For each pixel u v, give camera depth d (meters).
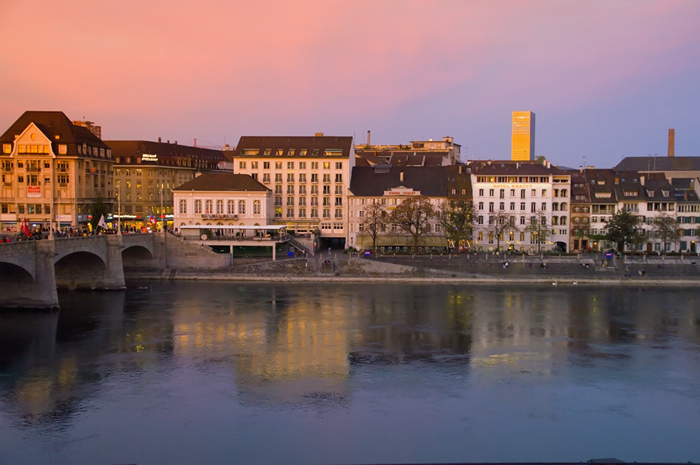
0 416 67.44
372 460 58.81
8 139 183.50
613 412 69.94
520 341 96.38
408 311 116.00
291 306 119.81
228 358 86.69
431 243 178.25
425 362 85.69
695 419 68.31
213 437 63.03
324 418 67.38
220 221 180.88
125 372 80.69
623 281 146.75
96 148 195.12
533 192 183.50
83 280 137.50
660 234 174.25
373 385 76.88
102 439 62.56
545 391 75.50
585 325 106.44
